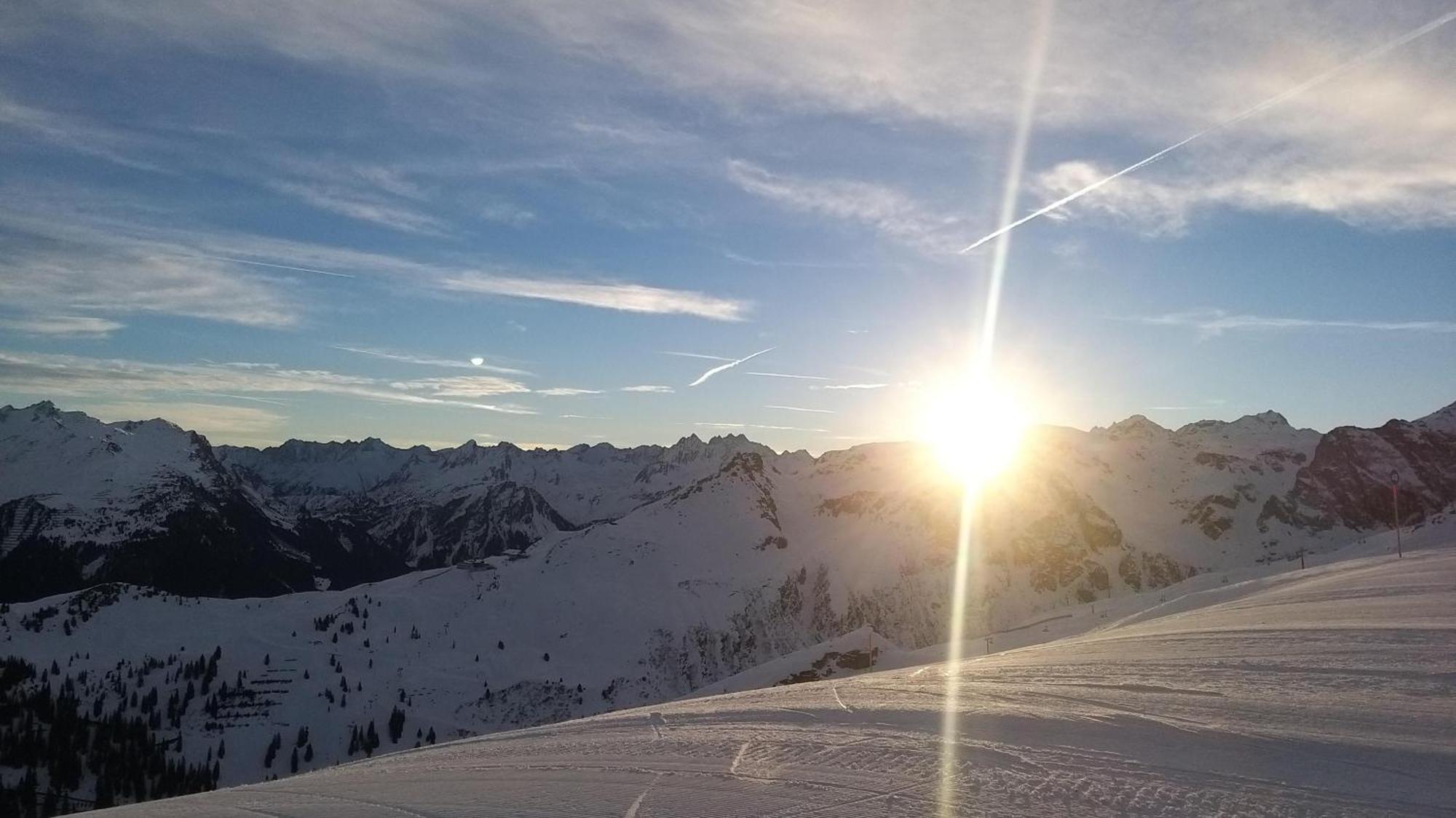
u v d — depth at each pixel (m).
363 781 18.22
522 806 14.82
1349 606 36.06
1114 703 20.55
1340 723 16.98
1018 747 17.03
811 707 23.62
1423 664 21.91
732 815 13.69
